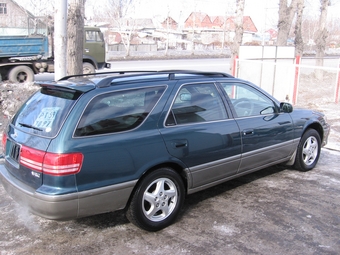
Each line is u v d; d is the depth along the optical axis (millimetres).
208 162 4309
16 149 3740
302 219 4207
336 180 5438
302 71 14875
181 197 4117
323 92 13820
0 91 10094
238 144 4598
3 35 14914
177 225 4078
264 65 12484
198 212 4395
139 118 3797
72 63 9000
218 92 4609
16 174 3709
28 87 10648
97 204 3498
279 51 12695
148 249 3600
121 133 3637
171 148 3934
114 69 22016
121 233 3910
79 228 4016
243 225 4066
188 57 38719
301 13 20562
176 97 4129
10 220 4188
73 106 3518
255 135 4805
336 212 4391
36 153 3414
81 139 3402
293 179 5473
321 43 21031
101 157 3461
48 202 3281
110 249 3604
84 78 4211
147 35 60875
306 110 5867
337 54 49906
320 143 5961
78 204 3381
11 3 21875
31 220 4191
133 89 3865
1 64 15000
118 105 3721
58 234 3889
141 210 3777
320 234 3875
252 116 4871
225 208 4504
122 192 3615
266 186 5199
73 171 3322
